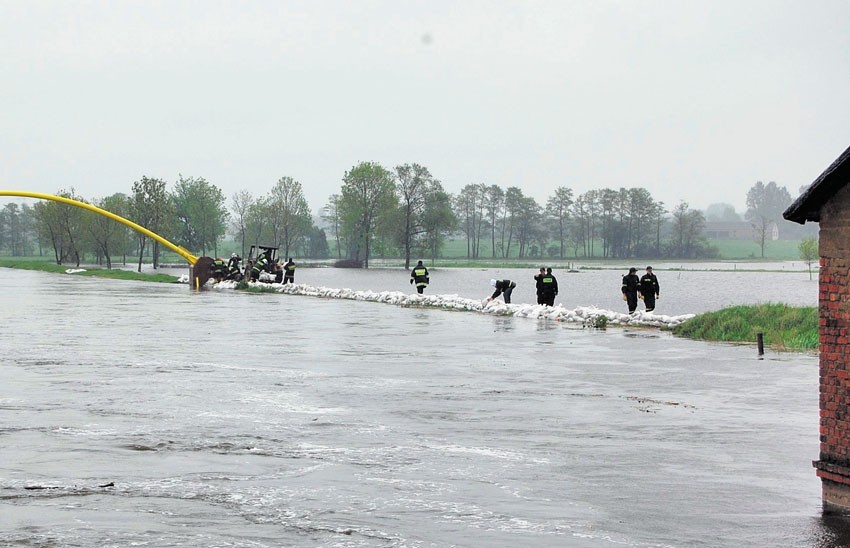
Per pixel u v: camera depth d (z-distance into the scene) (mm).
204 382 21547
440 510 10766
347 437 15102
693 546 9469
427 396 19594
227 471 12641
